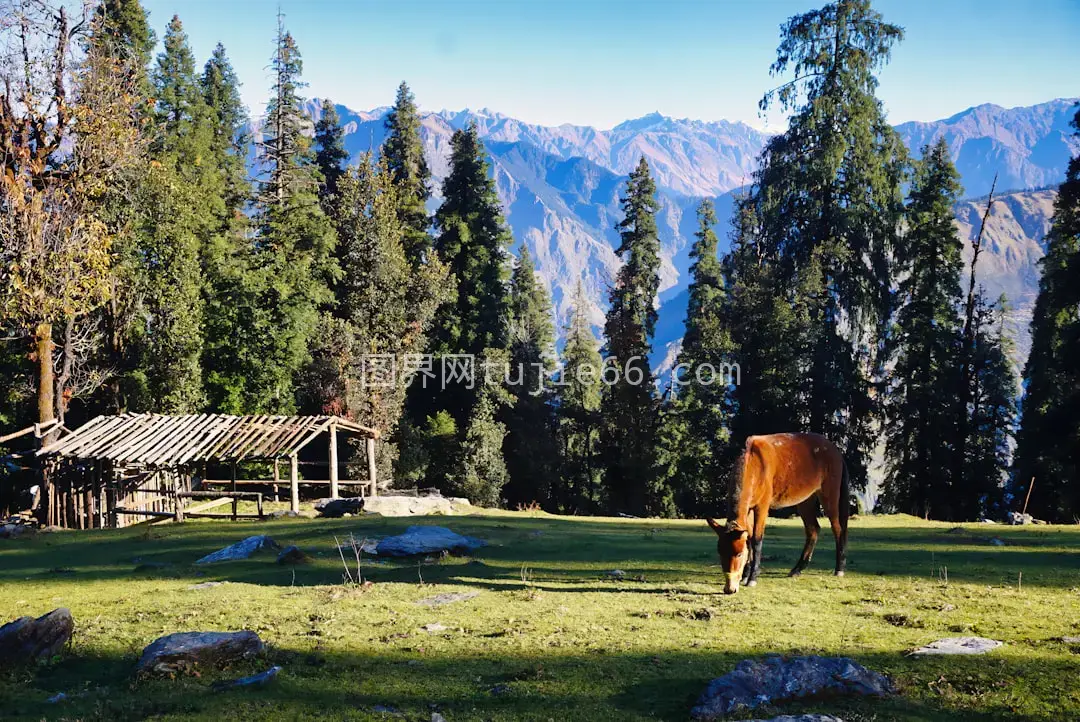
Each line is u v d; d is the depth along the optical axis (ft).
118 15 165.99
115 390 128.06
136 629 30.45
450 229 181.06
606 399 182.50
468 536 58.13
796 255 148.77
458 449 160.45
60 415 107.76
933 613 29.94
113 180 107.34
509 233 187.21
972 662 23.25
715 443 149.38
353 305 157.07
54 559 55.42
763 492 35.19
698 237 195.11
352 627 30.12
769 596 33.73
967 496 142.92
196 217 138.10
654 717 20.47
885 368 153.58
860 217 138.82
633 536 60.54
